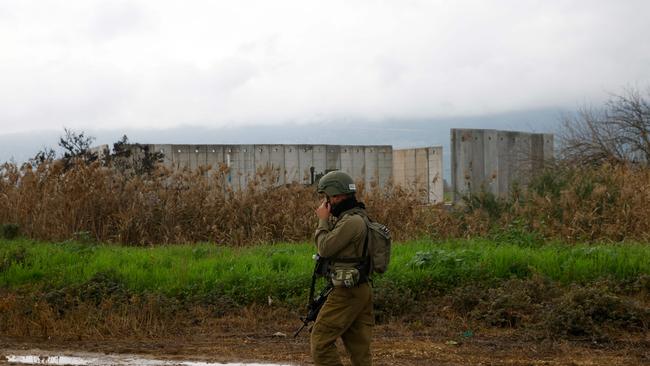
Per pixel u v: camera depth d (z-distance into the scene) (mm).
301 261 12438
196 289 11305
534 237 14492
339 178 6574
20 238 15695
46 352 8547
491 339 9141
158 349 8711
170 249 14211
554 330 9203
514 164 24141
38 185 17016
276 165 25719
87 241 15492
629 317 9500
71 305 10516
